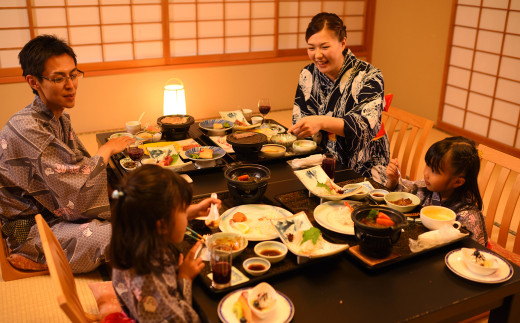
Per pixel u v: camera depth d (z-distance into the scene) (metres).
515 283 1.57
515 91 4.75
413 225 1.86
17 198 2.30
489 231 2.54
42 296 2.29
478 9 5.01
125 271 1.39
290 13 5.90
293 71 6.05
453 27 5.35
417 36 5.80
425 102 5.91
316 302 1.45
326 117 2.42
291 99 6.18
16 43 4.80
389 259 1.62
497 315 1.69
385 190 2.15
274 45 5.94
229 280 1.48
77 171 2.20
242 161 2.54
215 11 5.54
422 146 3.05
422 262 1.66
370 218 1.69
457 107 5.49
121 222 1.35
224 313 1.38
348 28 6.29
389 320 1.38
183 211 1.43
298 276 1.57
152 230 1.34
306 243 1.63
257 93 5.95
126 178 1.38
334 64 2.68
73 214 2.26
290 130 2.38
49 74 2.14
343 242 1.74
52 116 2.30
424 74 5.83
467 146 1.98
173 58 5.49
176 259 1.63
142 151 2.43
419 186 2.25
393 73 6.27
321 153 2.68
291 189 2.21
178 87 5.34
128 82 5.26
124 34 5.23
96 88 5.14
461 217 1.99
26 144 2.17
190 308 1.39
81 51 5.11
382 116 3.37
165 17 5.30
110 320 1.53
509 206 2.44
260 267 1.58
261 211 1.94
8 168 2.23
